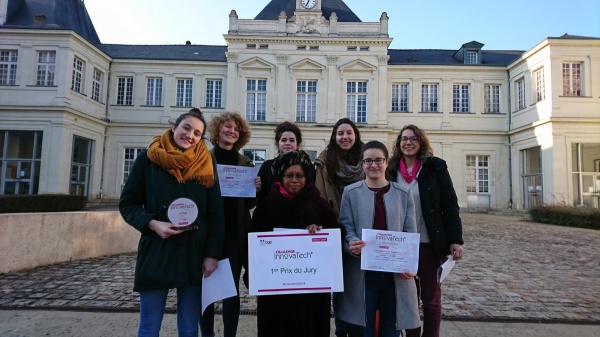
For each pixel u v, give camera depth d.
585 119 20.34
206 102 26.94
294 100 25.92
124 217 2.69
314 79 26.00
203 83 26.95
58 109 21.11
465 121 26.42
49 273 6.28
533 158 24.22
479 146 26.19
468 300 5.19
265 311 2.80
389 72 26.97
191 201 2.69
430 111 26.73
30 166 21.59
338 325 3.48
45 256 6.81
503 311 4.73
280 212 2.84
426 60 29.00
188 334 2.73
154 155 2.70
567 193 20.27
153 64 26.81
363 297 2.94
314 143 25.36
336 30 26.00
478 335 3.95
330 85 25.75
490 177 26.00
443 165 3.48
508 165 25.88
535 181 23.25
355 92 25.98
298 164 2.85
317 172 3.58
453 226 3.29
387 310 3.01
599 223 14.44
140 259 2.66
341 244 2.85
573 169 21.27
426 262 3.31
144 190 2.79
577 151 21.09
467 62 27.62
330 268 2.73
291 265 2.73
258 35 25.72
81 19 28.33
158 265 2.62
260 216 2.91
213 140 3.75
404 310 2.91
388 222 2.99
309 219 2.82
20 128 21.20
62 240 7.13
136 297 5.03
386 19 25.81
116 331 3.87
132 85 26.88
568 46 21.05
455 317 4.48
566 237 11.74
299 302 2.76
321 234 2.77
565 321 4.39
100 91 25.88
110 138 26.34
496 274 6.76
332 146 3.65
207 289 2.78
